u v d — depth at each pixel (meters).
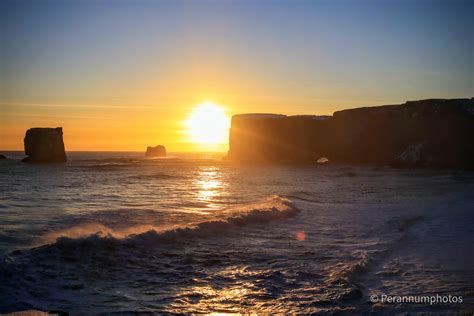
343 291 7.71
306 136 92.00
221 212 18.03
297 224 15.44
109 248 10.19
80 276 8.31
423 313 6.73
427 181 40.38
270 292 7.75
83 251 9.73
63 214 16.50
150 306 7.00
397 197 25.59
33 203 20.22
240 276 8.73
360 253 10.73
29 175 45.56
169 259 9.90
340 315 6.66
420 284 8.27
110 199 22.75
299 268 9.34
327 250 11.20
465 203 22.28
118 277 8.45
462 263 9.93
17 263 8.48
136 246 10.67
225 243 11.81
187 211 18.16
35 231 12.59
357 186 34.25
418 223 15.86
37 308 6.71
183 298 7.42
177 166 74.75
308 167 74.56
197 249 10.96
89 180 38.38
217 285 8.16
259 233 13.49
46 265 8.66
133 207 19.25
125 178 41.84
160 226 14.12
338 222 16.03
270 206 18.56
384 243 12.18
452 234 13.65
